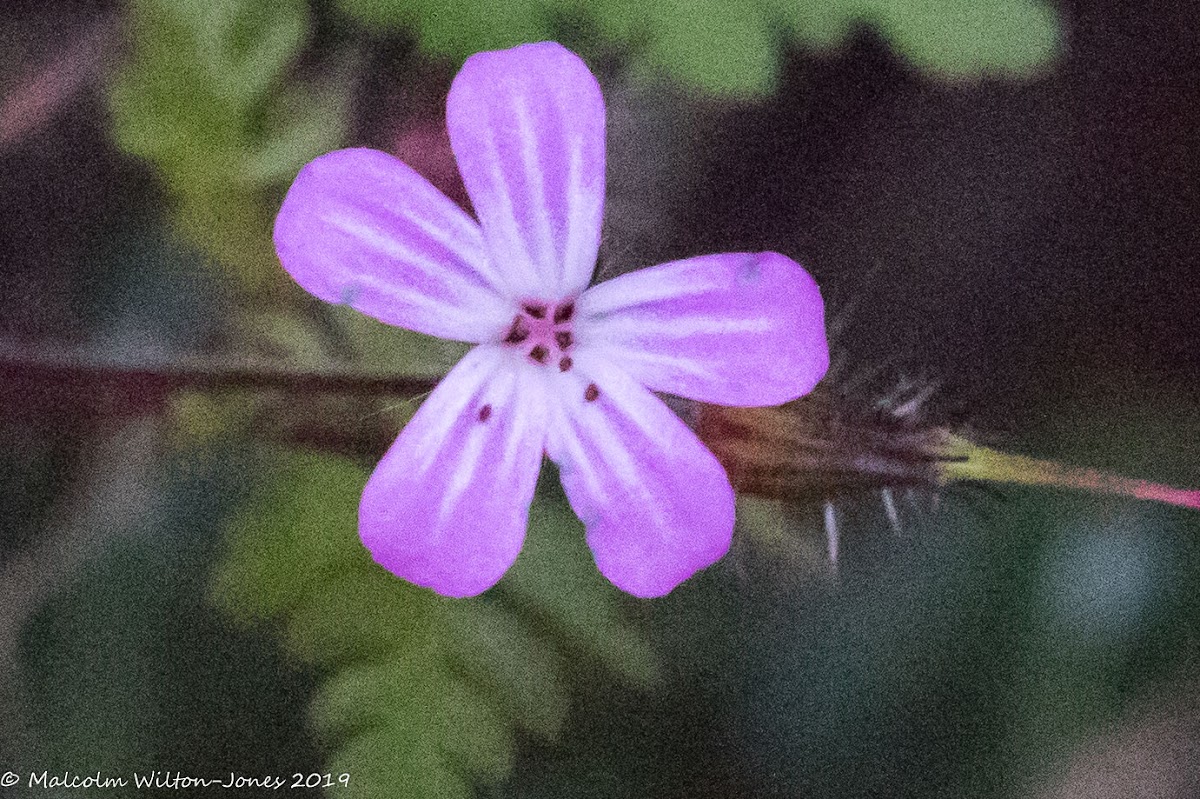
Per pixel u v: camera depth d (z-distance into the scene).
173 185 0.26
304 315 0.26
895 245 0.28
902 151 0.28
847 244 0.27
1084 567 0.28
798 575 0.27
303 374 0.26
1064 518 0.28
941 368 0.28
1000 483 0.25
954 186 0.28
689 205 0.27
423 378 0.26
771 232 0.27
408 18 0.26
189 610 0.27
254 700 0.27
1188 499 0.25
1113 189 0.28
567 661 0.26
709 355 0.25
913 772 0.28
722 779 0.28
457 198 0.26
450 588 0.25
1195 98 0.28
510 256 0.25
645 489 0.25
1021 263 0.28
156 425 0.26
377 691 0.26
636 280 0.25
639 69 0.26
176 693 0.27
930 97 0.28
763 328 0.25
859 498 0.25
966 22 0.26
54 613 0.27
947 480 0.25
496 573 0.25
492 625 0.26
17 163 0.27
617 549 0.25
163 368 0.26
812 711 0.28
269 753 0.27
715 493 0.25
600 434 0.25
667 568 0.25
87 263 0.27
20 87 0.27
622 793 0.27
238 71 0.26
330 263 0.25
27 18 0.27
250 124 0.26
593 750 0.27
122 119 0.26
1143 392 0.28
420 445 0.25
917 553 0.28
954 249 0.28
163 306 0.27
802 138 0.27
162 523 0.27
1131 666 0.28
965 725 0.28
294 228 0.25
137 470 0.27
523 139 0.25
